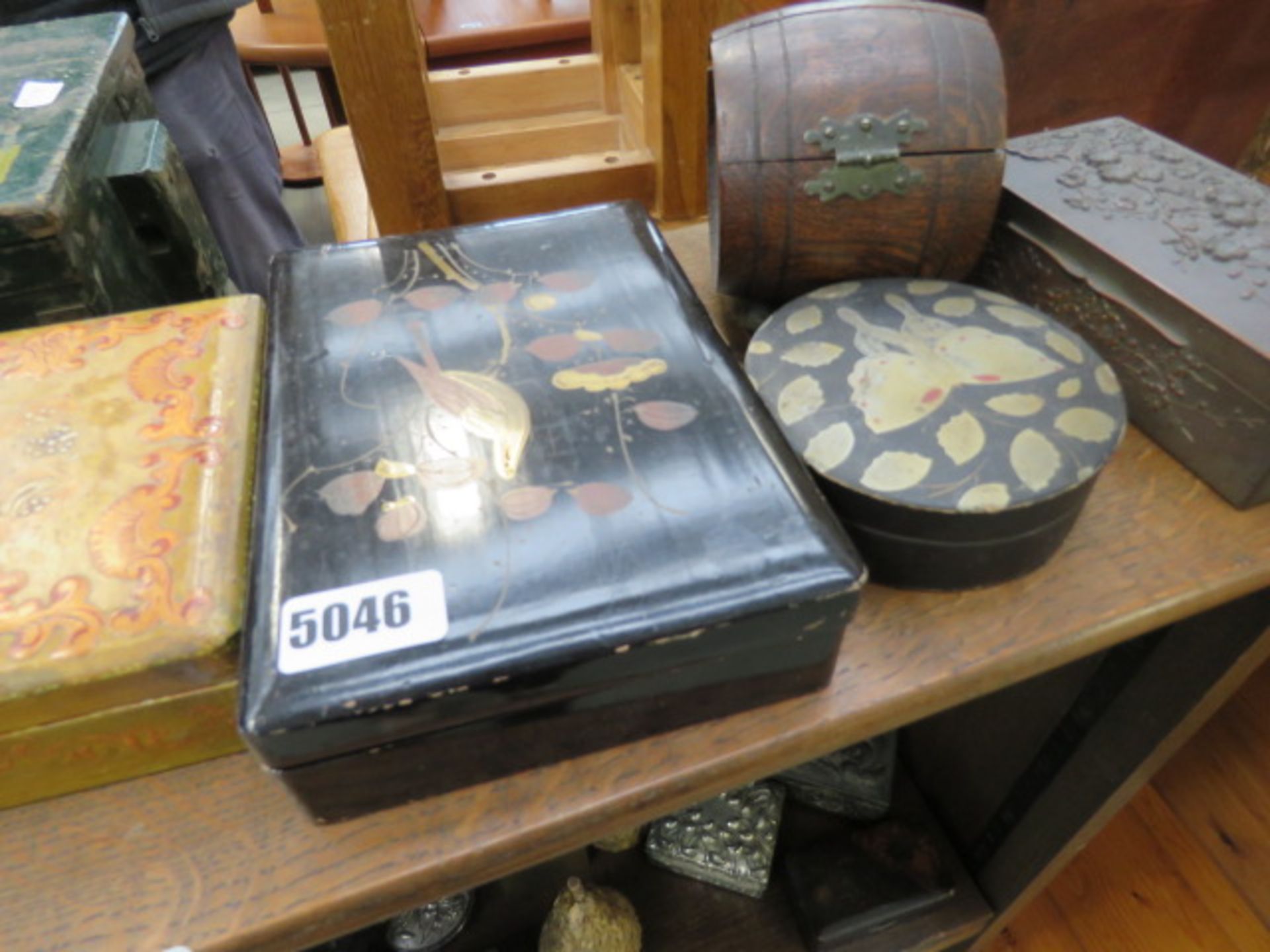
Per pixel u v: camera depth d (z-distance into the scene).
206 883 0.38
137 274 0.63
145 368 0.48
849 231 0.54
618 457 0.41
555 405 0.44
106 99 0.65
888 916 0.77
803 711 0.42
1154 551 0.47
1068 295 0.55
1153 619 0.45
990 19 0.83
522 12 1.44
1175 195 0.57
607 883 0.80
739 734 0.41
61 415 0.45
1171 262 0.51
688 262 0.69
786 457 0.41
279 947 0.38
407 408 0.44
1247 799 0.97
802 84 0.52
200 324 0.51
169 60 1.16
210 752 0.41
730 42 0.53
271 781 0.41
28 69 0.65
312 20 1.51
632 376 0.46
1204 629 0.52
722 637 0.36
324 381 0.46
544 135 0.89
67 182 0.53
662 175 0.78
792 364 0.48
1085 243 0.53
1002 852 0.78
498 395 0.44
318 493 0.40
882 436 0.44
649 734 0.41
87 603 0.37
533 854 0.40
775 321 0.52
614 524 0.38
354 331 0.49
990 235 0.60
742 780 0.42
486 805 0.39
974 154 0.53
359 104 0.71
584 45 1.43
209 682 0.37
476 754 0.38
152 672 0.36
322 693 0.33
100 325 0.51
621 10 0.83
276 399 0.45
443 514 0.39
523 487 0.40
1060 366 0.47
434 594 0.36
